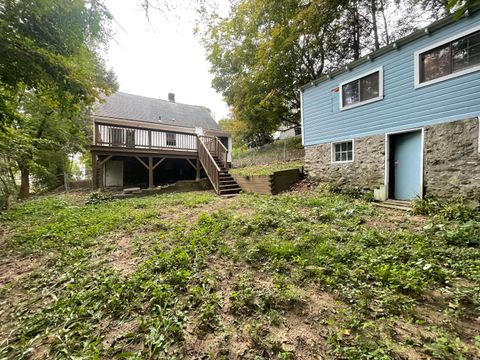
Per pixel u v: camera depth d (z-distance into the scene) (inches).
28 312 89.1
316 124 320.5
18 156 277.7
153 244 149.0
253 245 135.5
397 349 60.8
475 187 173.8
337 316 75.4
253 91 553.3
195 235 157.0
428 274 93.3
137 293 93.7
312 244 130.7
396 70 223.3
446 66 188.4
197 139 470.0
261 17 372.2
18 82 186.4
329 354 61.8
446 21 181.8
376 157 245.6
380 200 235.1
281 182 332.5
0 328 81.7
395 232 143.6
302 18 346.9
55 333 75.9
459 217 164.6
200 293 91.6
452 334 65.3
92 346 68.9
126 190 358.3
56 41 184.7
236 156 724.7
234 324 75.9
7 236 179.9
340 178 287.7
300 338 68.1
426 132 203.3
